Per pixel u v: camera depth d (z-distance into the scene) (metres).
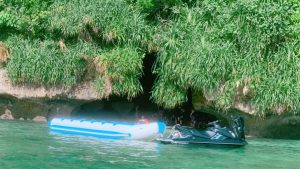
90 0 18.28
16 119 18.91
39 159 10.51
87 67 18.48
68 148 12.22
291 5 17.17
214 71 16.38
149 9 18.94
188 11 17.77
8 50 18.50
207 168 10.61
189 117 19.72
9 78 18.33
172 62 17.17
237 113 16.78
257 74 16.20
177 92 17.62
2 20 18.53
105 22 17.95
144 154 11.95
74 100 18.64
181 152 12.60
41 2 18.83
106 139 14.45
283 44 16.53
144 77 20.38
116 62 17.94
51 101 18.61
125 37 18.12
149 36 18.14
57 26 18.22
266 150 13.74
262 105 16.16
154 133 14.55
